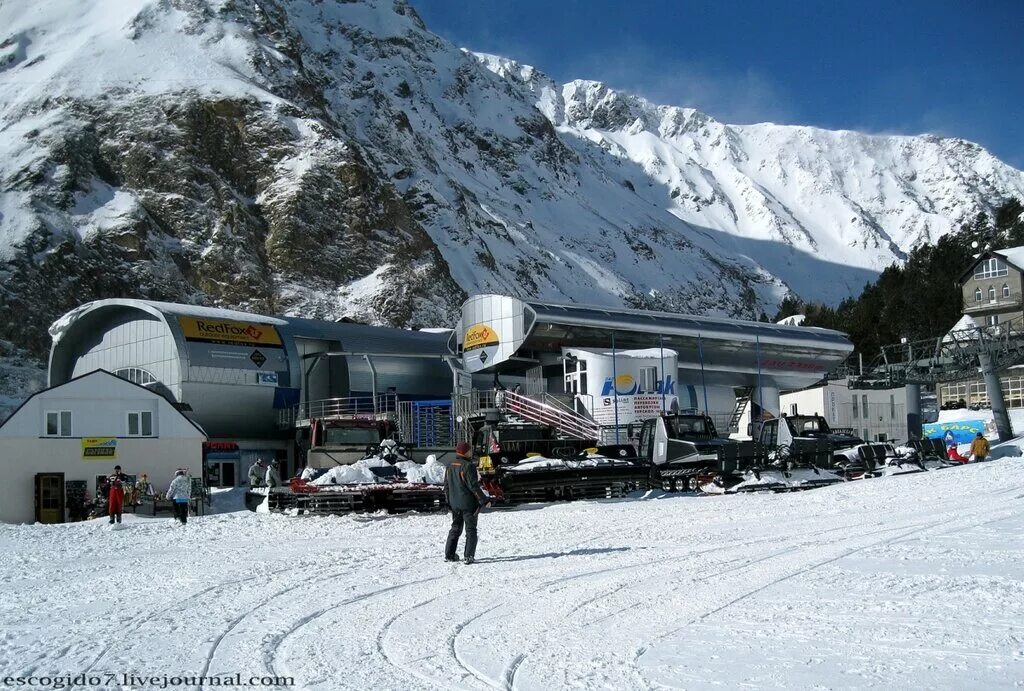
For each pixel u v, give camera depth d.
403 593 14.54
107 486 38.69
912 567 14.94
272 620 12.79
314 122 168.12
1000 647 10.05
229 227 142.00
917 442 39.91
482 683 9.38
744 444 35.56
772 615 11.91
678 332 56.72
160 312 51.06
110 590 16.22
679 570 15.80
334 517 29.38
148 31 187.12
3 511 38.97
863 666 9.49
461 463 17.67
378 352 56.84
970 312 86.00
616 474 34.09
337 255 148.38
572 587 14.53
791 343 63.22
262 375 52.16
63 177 134.62
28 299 109.44
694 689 8.91
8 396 92.88
